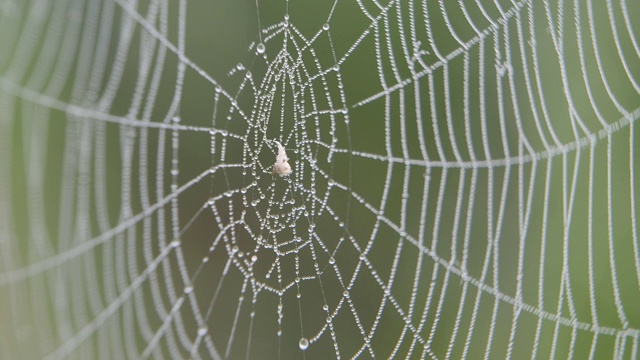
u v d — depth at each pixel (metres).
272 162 0.34
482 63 0.36
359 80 0.37
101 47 0.31
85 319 0.31
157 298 0.33
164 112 0.35
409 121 0.37
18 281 0.31
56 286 0.31
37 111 0.30
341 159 0.36
